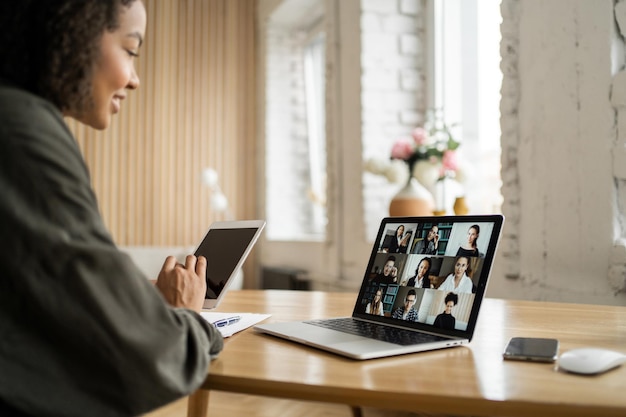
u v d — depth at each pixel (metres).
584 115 2.27
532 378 0.89
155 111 5.58
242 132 5.86
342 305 1.73
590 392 0.81
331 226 4.30
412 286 1.30
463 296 1.17
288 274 4.73
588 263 2.25
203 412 1.67
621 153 2.12
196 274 1.21
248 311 1.61
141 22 0.96
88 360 0.78
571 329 1.31
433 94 3.83
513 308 1.66
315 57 5.64
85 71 0.91
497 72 3.33
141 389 0.79
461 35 3.63
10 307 0.77
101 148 5.43
